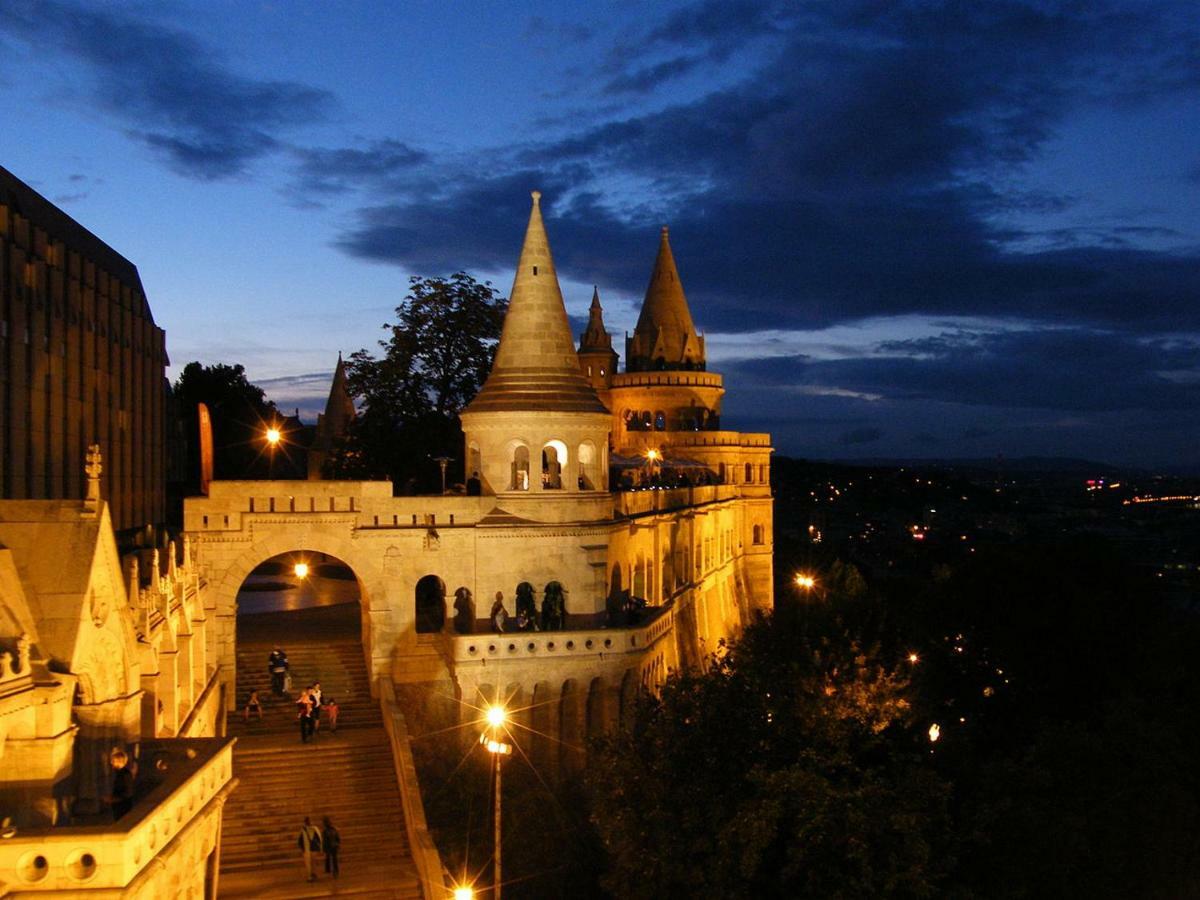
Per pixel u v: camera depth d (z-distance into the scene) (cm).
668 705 3644
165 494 7700
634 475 7756
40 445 4906
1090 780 4028
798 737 3578
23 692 2253
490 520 5081
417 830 3838
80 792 2483
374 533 4962
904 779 3356
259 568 8725
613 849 3494
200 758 2664
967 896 3147
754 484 10056
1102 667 6009
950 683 6306
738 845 3139
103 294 5916
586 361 10406
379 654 4962
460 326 6900
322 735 4531
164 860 2262
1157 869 3928
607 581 5262
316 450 9794
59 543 2512
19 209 5016
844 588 9969
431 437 6775
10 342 4566
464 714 4697
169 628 3412
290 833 3972
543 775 4816
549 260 5322
